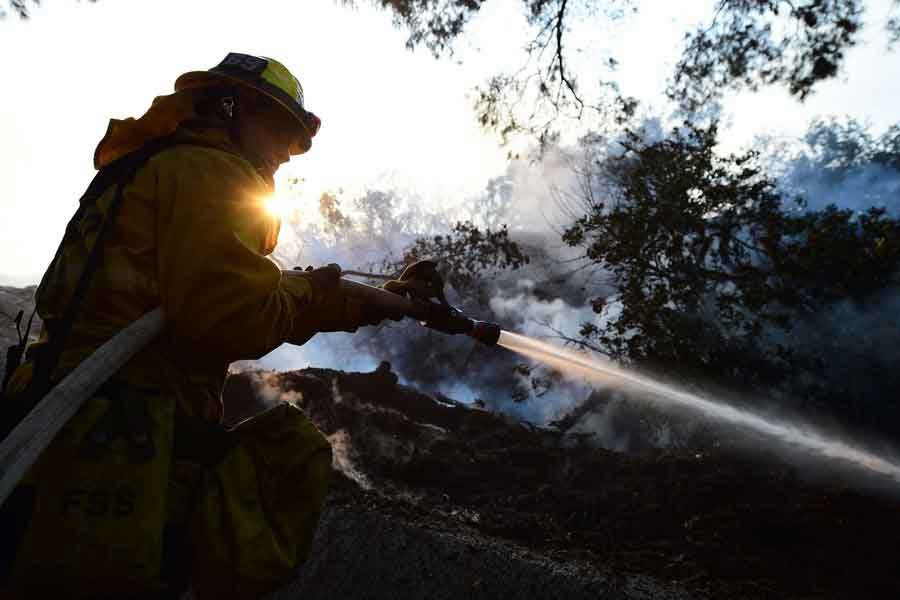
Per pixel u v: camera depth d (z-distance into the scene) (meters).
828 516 3.25
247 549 1.20
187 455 1.20
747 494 3.45
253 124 1.41
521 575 2.22
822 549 3.03
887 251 4.88
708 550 2.91
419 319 1.58
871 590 2.76
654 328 5.38
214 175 1.21
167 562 1.15
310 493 1.30
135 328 1.12
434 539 2.35
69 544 1.03
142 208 1.20
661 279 5.69
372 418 4.66
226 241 1.16
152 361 1.18
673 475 3.67
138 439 1.10
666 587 2.39
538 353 1.84
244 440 1.28
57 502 1.04
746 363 5.20
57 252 1.26
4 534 1.04
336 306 1.39
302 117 1.44
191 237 1.16
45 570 1.02
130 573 1.06
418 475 3.59
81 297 1.15
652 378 5.45
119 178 1.24
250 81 1.39
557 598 2.17
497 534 2.79
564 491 3.51
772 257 5.26
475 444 4.33
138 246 1.19
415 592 2.25
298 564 1.27
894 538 3.06
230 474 1.24
